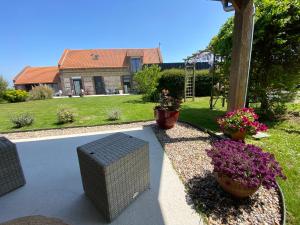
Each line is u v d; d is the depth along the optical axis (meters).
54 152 3.07
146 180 1.94
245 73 3.25
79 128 4.59
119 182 1.55
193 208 1.69
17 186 2.02
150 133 4.00
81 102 10.55
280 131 3.88
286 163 2.49
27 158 2.84
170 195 1.88
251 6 2.98
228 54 5.24
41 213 1.65
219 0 3.38
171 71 12.00
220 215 1.60
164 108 4.19
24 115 5.06
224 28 5.32
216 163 1.74
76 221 1.55
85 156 1.61
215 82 6.99
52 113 6.89
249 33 3.08
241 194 1.67
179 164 2.54
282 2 3.88
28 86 21.75
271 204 1.72
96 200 1.64
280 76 4.36
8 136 4.02
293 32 4.04
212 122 4.79
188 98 10.87
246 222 1.52
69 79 20.19
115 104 8.91
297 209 1.64
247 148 1.95
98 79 20.67
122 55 22.12
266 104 4.89
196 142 3.38
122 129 4.38
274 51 4.33
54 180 2.19
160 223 1.53
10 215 1.63
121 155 1.56
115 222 1.54
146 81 9.89
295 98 4.87
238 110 3.22
